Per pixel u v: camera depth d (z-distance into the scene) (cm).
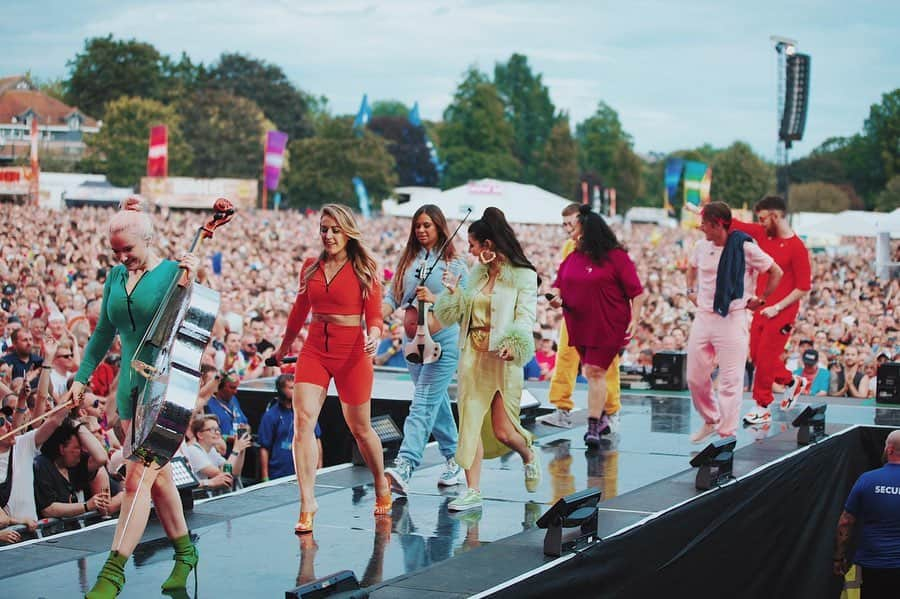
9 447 716
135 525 488
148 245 515
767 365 976
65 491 734
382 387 1115
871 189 12300
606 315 864
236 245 3556
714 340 856
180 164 8338
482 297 671
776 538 816
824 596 910
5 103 9931
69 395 523
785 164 3594
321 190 8862
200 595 504
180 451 823
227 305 1816
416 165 11544
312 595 448
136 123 8262
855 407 1132
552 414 991
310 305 614
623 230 6862
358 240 602
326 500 706
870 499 848
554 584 541
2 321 1354
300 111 11744
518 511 677
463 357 678
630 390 1270
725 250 845
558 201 2842
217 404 974
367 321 608
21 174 4553
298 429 613
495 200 2809
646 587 631
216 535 613
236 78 11569
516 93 14200
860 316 2181
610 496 707
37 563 548
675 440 923
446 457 756
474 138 12219
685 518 679
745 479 760
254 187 6334
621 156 13138
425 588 506
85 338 1205
